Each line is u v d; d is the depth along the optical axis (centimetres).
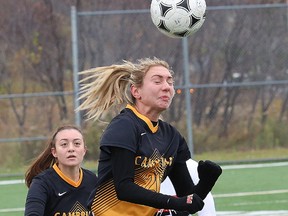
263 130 4791
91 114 1346
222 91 4775
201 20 1967
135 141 1238
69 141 1683
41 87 5175
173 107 4709
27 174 1762
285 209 3020
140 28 4634
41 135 4822
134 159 1238
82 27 4594
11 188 3806
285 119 4825
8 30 5312
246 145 4744
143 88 1264
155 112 1274
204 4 1975
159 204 1192
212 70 4794
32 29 5294
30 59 5247
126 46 4634
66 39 5269
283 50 4625
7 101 5091
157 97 1255
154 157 1262
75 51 3859
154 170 1272
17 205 3309
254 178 3894
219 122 4759
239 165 4362
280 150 4750
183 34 1969
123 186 1207
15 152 4684
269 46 4653
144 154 1248
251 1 5472
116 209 1266
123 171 1215
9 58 5272
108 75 1318
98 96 1334
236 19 4669
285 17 4600
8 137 4838
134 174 1248
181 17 1938
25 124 4856
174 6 1944
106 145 1223
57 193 1672
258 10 4622
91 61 4631
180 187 1348
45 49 5250
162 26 1966
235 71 4741
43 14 5278
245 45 4691
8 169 4591
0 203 3378
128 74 1315
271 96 4834
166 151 1284
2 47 5312
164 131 1299
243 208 3072
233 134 4759
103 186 1262
